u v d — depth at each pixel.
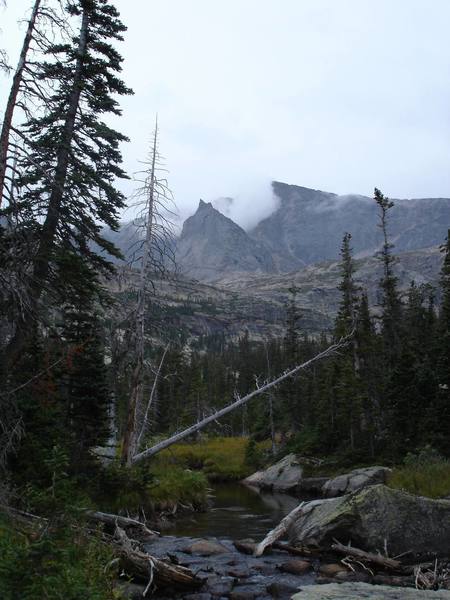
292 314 60.31
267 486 41.38
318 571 13.37
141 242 21.12
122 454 20.91
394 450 34.75
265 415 61.97
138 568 11.27
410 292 66.50
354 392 39.97
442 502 15.25
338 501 16.42
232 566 13.85
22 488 12.18
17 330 13.21
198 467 51.69
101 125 19.25
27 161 12.26
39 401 15.19
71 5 12.84
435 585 11.77
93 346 20.42
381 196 50.56
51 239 17.80
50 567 4.93
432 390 34.66
